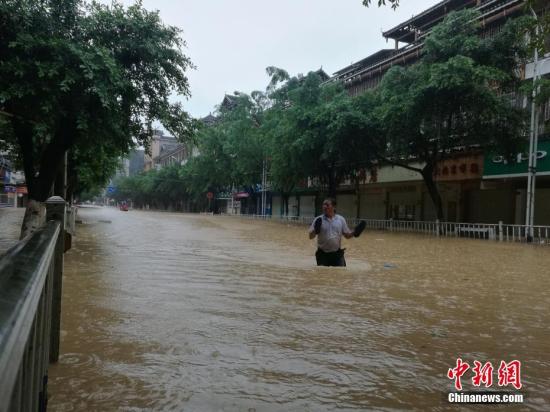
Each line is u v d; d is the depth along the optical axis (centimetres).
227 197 6519
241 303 511
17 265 129
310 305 509
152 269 770
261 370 309
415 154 2238
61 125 1005
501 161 2170
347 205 3859
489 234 1972
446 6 2862
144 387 273
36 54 870
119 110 983
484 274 825
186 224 2734
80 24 938
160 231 1945
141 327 404
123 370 300
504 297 597
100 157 1518
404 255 1167
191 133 1205
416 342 383
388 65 3088
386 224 2719
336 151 2414
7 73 851
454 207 2725
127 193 10762
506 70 1891
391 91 2053
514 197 2350
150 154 1223
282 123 3003
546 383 302
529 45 669
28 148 1064
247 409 250
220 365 316
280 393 273
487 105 1791
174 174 7356
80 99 917
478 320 464
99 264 820
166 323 419
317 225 821
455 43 1919
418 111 1881
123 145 1121
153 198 9200
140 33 1003
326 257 828
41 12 892
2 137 1380
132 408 245
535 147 1888
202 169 5181
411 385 292
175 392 268
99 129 983
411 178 2780
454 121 2095
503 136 1944
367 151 2341
